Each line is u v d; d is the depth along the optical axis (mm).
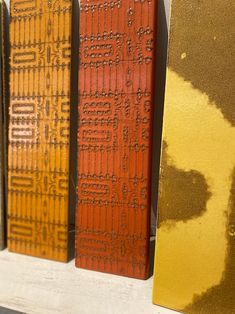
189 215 960
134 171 1092
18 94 1269
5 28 1345
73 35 1245
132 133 1086
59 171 1212
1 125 1310
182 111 958
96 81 1128
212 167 926
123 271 1125
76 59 1271
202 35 924
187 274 969
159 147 1232
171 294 992
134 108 1078
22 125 1268
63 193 1209
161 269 1004
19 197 1286
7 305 1162
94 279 1122
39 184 1247
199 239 950
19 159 1278
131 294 1058
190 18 938
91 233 1165
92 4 1118
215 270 931
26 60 1247
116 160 1114
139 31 1058
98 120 1133
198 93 935
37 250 1265
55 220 1228
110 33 1098
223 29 898
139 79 1066
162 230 1000
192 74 939
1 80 1309
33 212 1264
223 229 919
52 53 1201
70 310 1092
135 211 1099
